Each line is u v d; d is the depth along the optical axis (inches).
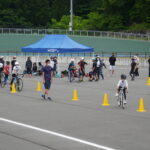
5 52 2842.0
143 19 3661.4
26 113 714.2
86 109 769.6
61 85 1251.8
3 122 626.2
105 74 1717.5
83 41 3088.1
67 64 2402.8
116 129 574.2
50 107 792.3
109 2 3742.6
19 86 1074.7
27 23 4170.8
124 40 3149.6
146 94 1034.1
